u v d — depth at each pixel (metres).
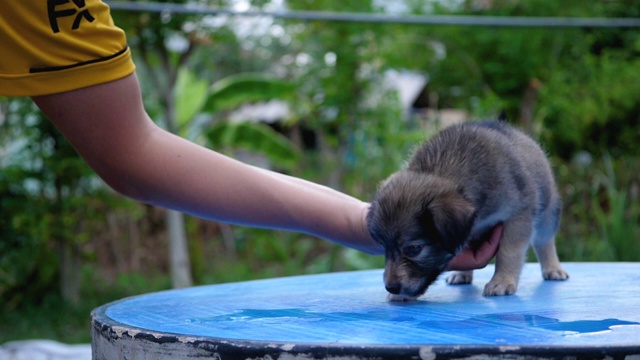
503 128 1.53
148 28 3.81
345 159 4.51
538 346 1.01
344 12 4.06
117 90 1.16
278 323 1.15
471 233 1.37
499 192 1.41
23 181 3.92
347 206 1.31
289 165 4.66
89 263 4.87
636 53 5.32
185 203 1.22
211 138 4.56
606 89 4.85
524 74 5.00
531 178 1.45
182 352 1.07
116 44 1.16
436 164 1.42
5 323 3.65
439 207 1.34
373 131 4.22
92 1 1.15
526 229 1.42
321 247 4.97
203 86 4.63
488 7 4.99
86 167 3.83
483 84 5.16
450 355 1.01
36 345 2.67
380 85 4.27
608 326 1.10
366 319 1.17
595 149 5.04
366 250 1.35
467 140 1.44
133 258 4.94
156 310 1.26
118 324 1.15
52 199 4.00
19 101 3.77
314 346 1.03
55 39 1.13
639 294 1.28
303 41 4.31
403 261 1.33
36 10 1.12
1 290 4.09
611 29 5.38
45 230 3.87
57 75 1.14
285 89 4.44
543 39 5.02
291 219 1.27
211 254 5.34
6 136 3.99
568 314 1.16
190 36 3.92
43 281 4.12
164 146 1.21
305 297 1.34
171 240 4.08
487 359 1.01
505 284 1.36
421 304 1.27
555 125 4.88
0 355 2.57
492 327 1.11
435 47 5.25
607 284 1.38
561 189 3.99
